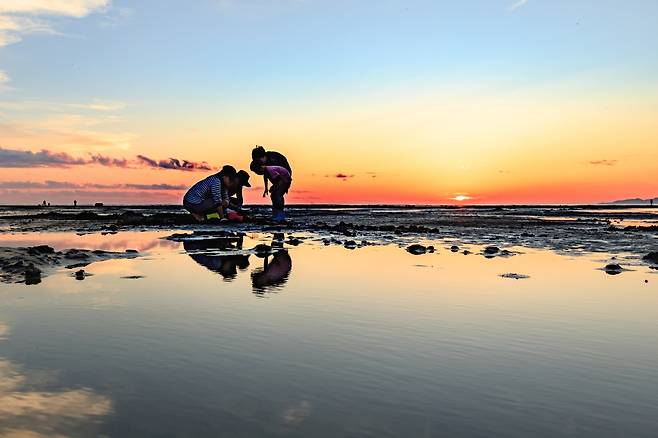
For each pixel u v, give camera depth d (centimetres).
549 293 841
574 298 800
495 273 1061
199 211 2956
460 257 1362
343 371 448
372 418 350
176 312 675
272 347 519
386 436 323
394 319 649
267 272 1059
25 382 414
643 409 374
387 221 3494
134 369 448
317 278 982
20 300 750
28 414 352
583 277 1016
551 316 677
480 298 793
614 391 410
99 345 520
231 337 555
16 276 973
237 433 323
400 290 858
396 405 374
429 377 437
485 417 355
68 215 4059
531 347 534
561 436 328
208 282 923
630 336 582
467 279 980
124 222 2934
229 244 1739
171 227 2717
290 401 379
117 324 609
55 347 513
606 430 338
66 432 325
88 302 736
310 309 701
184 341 538
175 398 382
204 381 418
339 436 321
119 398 381
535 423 347
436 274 1044
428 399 387
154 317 646
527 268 1145
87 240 1911
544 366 473
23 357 480
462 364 474
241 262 1229
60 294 797
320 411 361
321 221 3469
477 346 534
